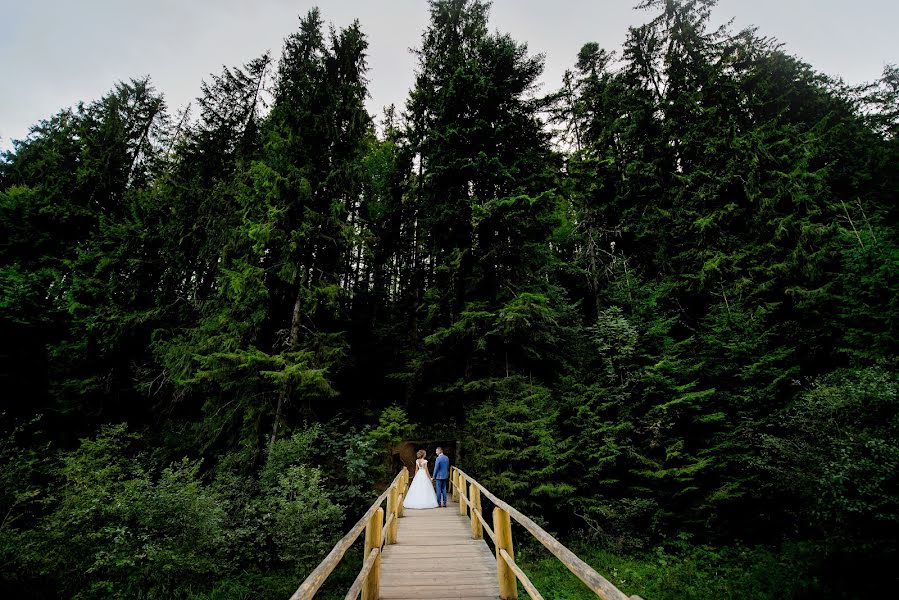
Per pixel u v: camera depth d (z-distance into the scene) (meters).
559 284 18.77
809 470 9.70
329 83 17.11
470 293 15.06
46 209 18.11
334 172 14.77
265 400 12.85
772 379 12.84
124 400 16.67
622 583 10.03
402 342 17.25
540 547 12.12
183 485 10.30
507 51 16.30
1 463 10.90
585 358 14.91
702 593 9.34
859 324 11.92
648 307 15.14
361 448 12.95
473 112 16.89
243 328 12.64
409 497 11.02
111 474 10.53
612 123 21.02
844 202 15.23
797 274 14.32
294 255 13.59
